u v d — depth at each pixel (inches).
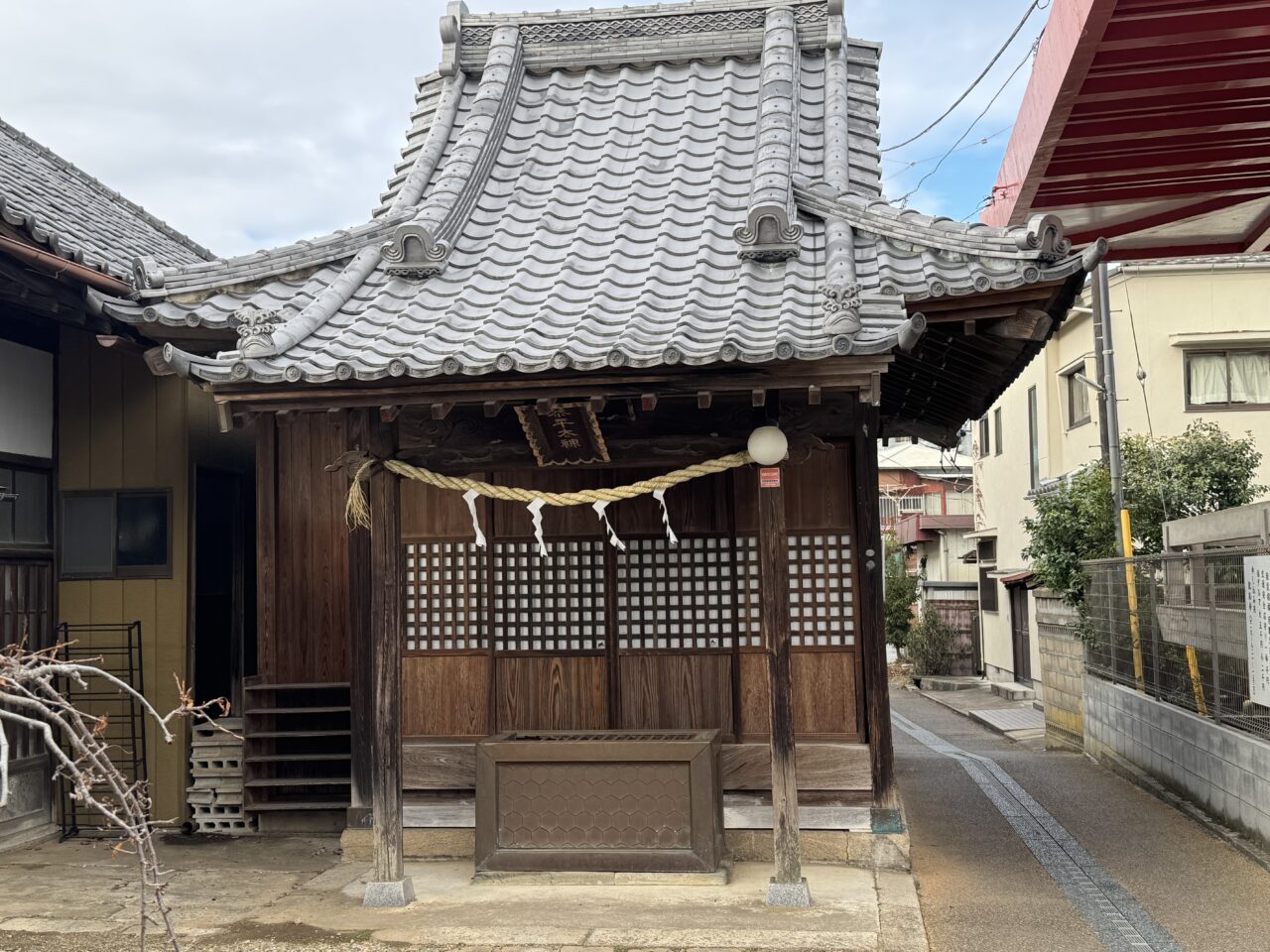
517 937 245.6
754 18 391.9
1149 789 443.5
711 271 291.6
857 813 303.0
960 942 250.5
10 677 129.8
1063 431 799.7
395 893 273.3
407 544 331.0
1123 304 697.6
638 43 393.4
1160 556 438.0
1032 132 317.7
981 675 1125.1
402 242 303.1
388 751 276.8
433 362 246.5
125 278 342.6
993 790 461.1
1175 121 309.1
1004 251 263.9
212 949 244.4
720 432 276.7
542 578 325.4
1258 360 687.7
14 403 372.8
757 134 346.9
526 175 352.2
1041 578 636.7
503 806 291.1
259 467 388.5
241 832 377.1
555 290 285.3
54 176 454.6
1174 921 264.8
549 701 322.7
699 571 319.3
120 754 381.7
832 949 235.1
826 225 306.8
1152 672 459.8
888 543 1317.7
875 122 366.6
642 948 237.9
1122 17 253.3
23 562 373.7
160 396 392.5
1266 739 329.7
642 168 345.4
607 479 324.5
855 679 309.4
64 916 271.1
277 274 312.7
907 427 457.7
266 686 374.9
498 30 402.3
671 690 318.3
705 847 283.9
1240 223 410.0
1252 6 248.2
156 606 386.6
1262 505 372.8
